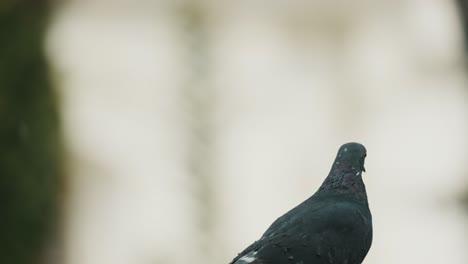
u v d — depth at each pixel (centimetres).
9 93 1614
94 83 1914
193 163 1041
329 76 2091
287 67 2108
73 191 1680
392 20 2108
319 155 1906
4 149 1595
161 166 1728
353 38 2142
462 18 1243
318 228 890
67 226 1672
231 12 2139
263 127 1911
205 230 1027
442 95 1905
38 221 1625
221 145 1055
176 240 1186
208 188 1034
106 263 1686
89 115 1845
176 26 1134
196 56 1095
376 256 1783
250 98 1978
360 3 2153
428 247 1759
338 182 959
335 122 1972
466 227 1691
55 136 1648
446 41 1844
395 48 2058
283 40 2161
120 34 2002
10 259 1606
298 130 1953
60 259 1656
